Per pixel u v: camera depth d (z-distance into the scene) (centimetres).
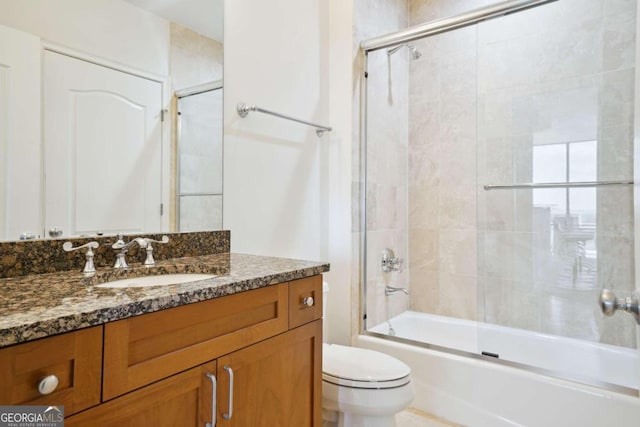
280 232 199
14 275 106
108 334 73
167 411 84
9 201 107
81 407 69
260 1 190
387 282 262
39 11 114
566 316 227
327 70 235
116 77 133
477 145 258
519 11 208
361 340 229
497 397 185
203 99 162
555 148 231
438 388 202
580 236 223
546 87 233
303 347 123
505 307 248
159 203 146
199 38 161
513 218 245
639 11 99
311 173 221
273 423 111
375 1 250
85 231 124
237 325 100
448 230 272
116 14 133
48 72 116
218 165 168
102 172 129
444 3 273
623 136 210
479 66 256
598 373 206
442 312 274
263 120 190
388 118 263
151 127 144
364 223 239
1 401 60
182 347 87
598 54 217
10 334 60
